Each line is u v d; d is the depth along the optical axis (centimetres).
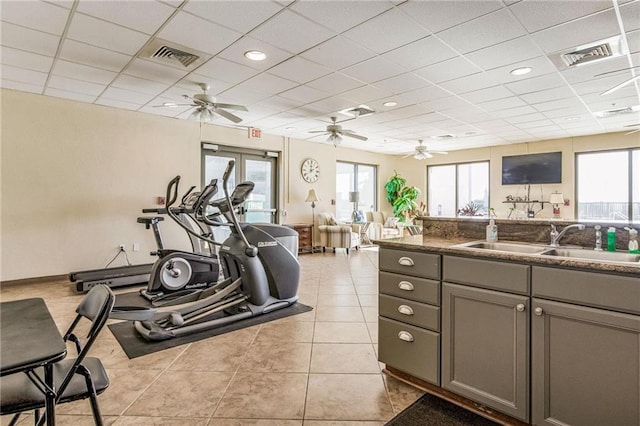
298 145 793
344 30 285
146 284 484
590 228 211
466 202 934
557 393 159
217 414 187
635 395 140
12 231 455
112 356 260
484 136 748
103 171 521
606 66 360
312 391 211
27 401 127
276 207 763
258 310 349
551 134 727
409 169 1039
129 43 310
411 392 210
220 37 297
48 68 371
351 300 408
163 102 499
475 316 186
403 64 356
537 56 336
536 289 165
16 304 170
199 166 623
